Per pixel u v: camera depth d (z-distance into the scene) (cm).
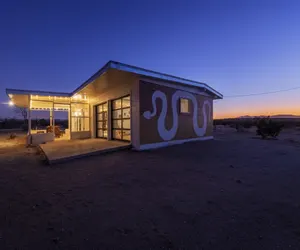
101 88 982
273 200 314
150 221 253
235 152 771
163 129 925
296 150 815
